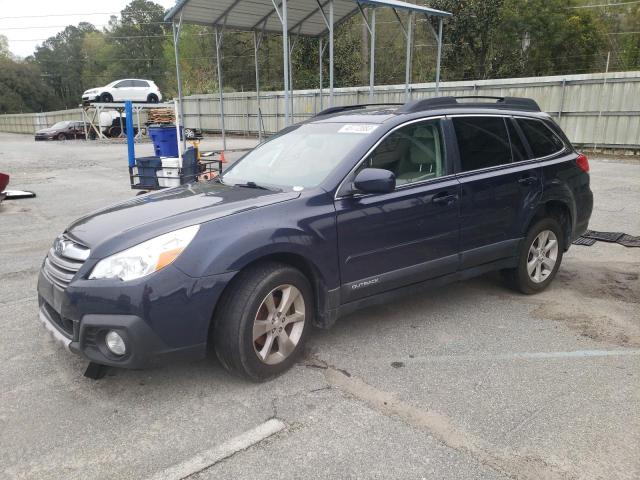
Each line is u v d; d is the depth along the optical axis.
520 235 4.77
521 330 4.26
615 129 18.94
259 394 3.31
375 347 3.96
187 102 35.88
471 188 4.32
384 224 3.83
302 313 3.57
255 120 31.61
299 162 4.14
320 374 3.56
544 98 20.30
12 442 2.85
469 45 32.91
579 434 2.87
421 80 36.41
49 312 3.53
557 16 34.06
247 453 2.74
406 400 3.23
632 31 42.91
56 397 3.29
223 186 4.16
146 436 2.89
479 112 4.64
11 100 82.50
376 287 3.88
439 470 2.59
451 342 4.05
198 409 3.15
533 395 3.27
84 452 2.76
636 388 3.35
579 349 3.92
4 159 20.86
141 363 3.01
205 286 3.09
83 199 11.20
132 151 10.85
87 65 101.12
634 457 2.67
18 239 7.69
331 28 12.52
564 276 5.64
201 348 3.17
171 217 3.32
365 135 4.00
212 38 56.41
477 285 5.36
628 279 5.52
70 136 35.16
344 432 2.90
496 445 2.78
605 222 8.24
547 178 4.90
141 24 84.56
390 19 38.94
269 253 3.30
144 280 2.97
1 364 3.73
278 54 44.38
